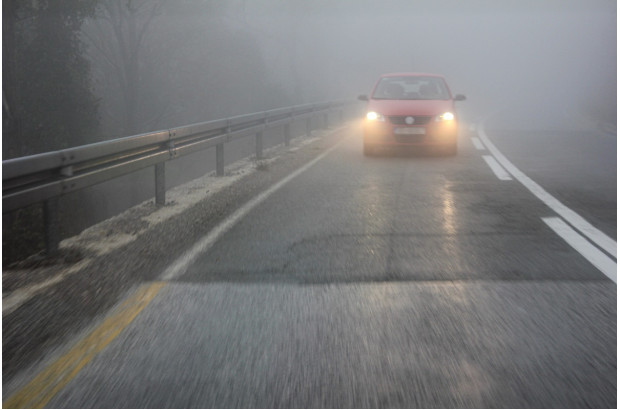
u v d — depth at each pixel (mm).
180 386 3520
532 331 4242
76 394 3469
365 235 7086
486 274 5547
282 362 3789
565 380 3533
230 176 11969
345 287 5211
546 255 6176
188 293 5133
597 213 8297
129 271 5812
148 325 4453
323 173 12156
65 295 5195
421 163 13625
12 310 4883
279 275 5578
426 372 3639
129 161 7969
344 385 3486
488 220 7887
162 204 9141
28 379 3674
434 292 5066
